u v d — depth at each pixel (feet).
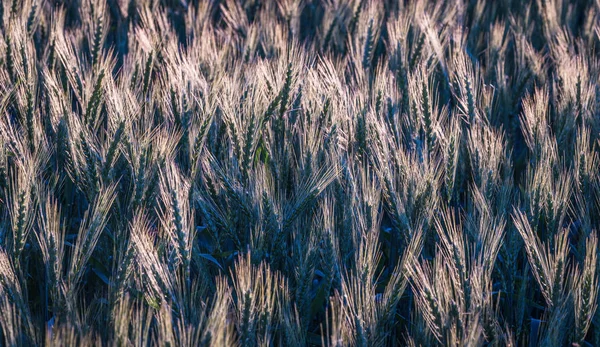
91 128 6.61
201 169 6.38
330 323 6.22
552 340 5.75
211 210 6.22
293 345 5.76
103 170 6.20
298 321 5.80
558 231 6.28
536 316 6.43
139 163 6.14
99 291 6.31
